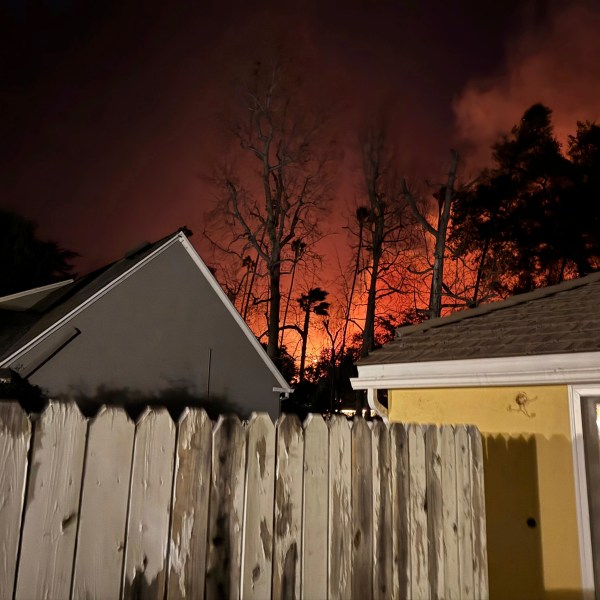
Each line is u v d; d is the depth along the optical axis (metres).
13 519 1.87
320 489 2.90
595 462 4.77
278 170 40.59
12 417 1.90
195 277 19.81
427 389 5.70
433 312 27.25
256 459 2.61
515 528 5.01
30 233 41.06
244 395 20.58
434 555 3.63
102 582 2.05
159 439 2.27
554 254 33.72
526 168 35.34
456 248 34.66
